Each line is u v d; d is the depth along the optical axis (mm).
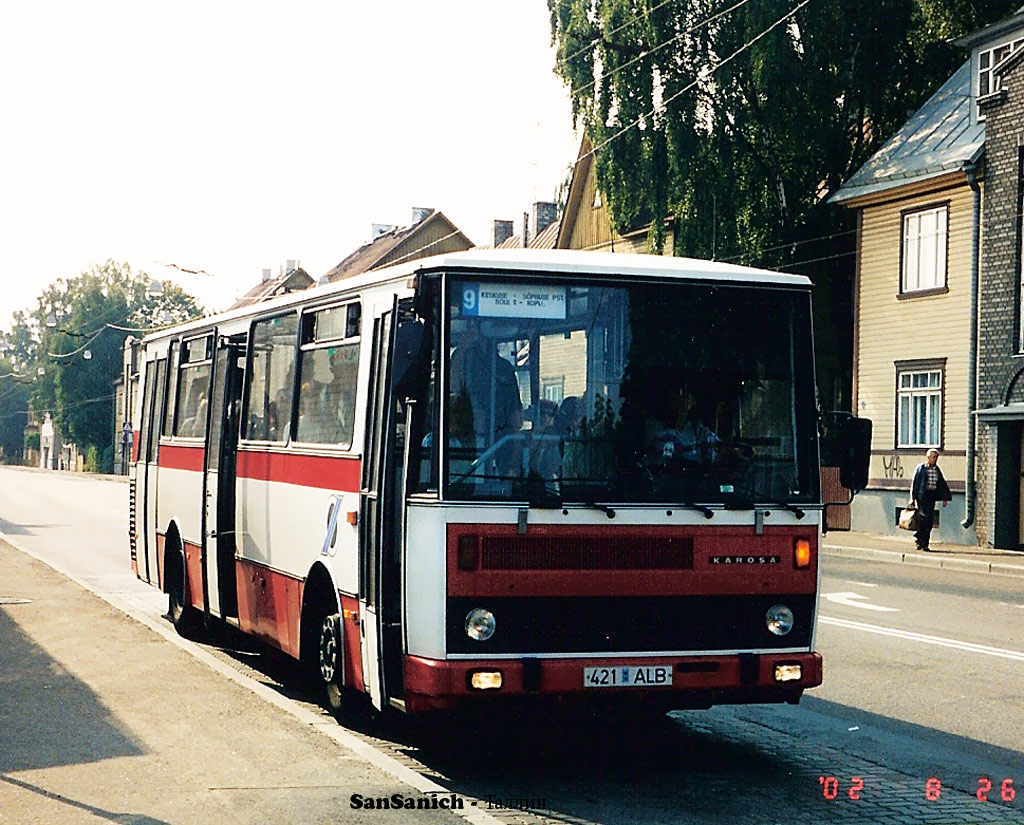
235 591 12039
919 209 31969
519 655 7504
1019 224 28719
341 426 9305
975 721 9891
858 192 33375
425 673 7445
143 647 12320
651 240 37844
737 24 35469
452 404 7609
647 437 7852
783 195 36875
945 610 16828
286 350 10789
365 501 8617
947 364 30969
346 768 7695
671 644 7734
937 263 31422
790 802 7395
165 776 7453
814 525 8055
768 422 8094
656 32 36062
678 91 35938
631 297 7977
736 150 36188
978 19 36938
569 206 52781
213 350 12875
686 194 36375
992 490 28797
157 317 117938
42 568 20422
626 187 37188
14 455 166375
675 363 7973
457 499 7492
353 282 9352
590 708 7605
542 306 7824
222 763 7777
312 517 9750
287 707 9469
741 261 36812
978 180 29938
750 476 7988
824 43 35281
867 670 12070
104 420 112938
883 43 36281
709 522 7836
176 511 13930
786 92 34844
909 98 37406
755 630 7906
